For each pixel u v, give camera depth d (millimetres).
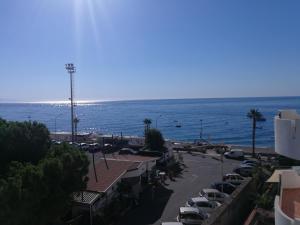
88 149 83500
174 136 162125
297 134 20188
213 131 175000
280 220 17391
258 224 33125
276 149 21953
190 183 54500
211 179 56938
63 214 31406
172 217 39406
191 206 40031
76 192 33531
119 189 43656
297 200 20781
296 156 20312
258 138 147750
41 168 27859
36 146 32844
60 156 31016
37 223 27516
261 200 36312
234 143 135875
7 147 31328
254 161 67938
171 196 47594
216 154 83562
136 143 95062
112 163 49562
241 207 37781
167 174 59875
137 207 43406
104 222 37031
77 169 31266
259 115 83875
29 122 34656
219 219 30984
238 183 51156
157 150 70312
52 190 28219
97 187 40312
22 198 24953
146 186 51594
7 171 28781
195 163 71938
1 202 23875
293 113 24219
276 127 21859
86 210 37031
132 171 47000
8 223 24359
